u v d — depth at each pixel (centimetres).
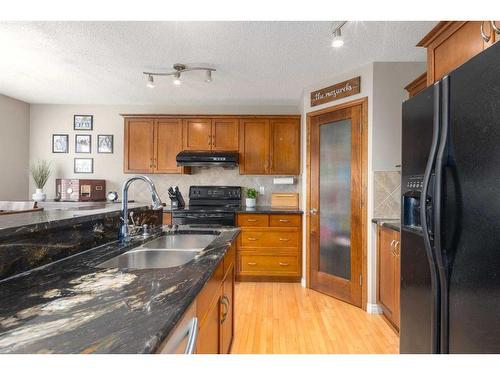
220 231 178
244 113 407
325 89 295
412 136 141
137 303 67
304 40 220
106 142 409
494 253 87
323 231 295
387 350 190
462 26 133
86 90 350
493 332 88
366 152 256
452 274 106
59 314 61
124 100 391
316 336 207
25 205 323
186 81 313
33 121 408
